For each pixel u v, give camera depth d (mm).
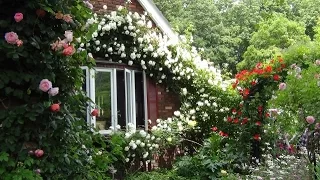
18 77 3732
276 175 6098
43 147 3814
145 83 10820
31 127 3742
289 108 6660
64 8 4000
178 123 10336
